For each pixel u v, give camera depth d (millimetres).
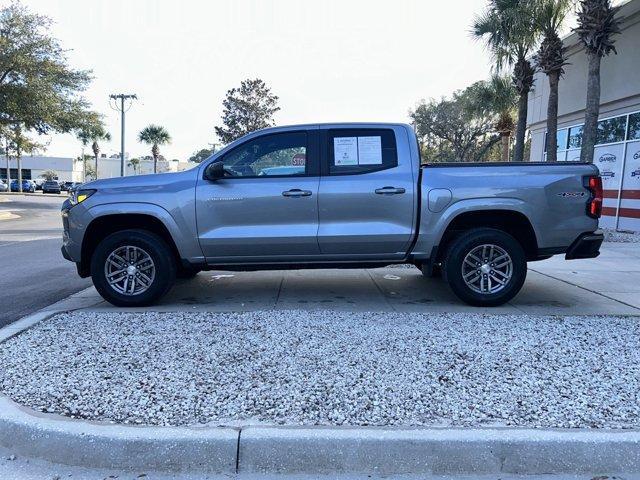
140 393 3576
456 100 39500
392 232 5832
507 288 5902
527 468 2916
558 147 18547
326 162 5914
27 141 33406
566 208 5801
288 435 2977
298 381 3756
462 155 40531
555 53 14875
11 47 25422
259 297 6652
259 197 5820
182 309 5969
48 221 21234
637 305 6129
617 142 14844
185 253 5930
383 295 6730
